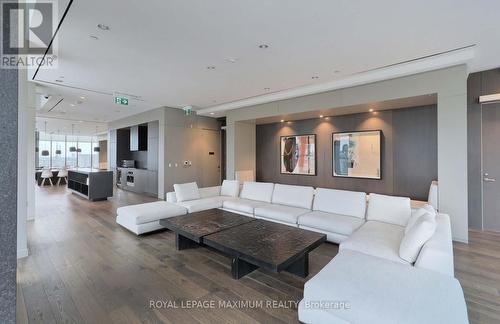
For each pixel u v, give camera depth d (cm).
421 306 158
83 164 1797
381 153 568
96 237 413
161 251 355
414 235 236
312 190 460
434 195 420
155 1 248
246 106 704
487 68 443
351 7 260
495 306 228
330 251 355
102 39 329
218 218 393
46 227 468
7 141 82
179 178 822
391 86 454
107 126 1177
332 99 533
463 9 264
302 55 383
